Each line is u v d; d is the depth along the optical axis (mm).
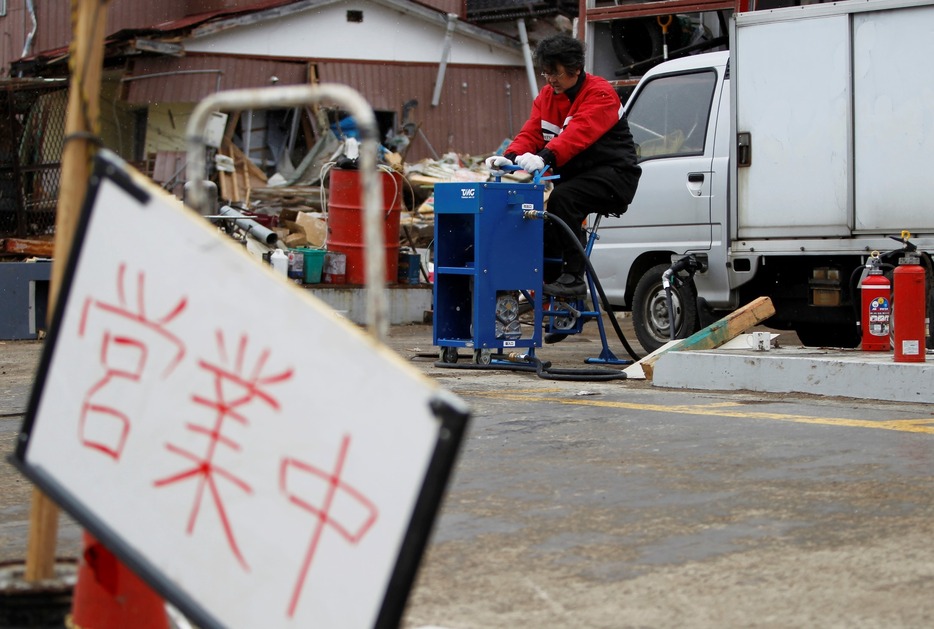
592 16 14188
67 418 2418
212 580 2191
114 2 26672
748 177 9750
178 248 2271
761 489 4637
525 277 8836
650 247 10547
